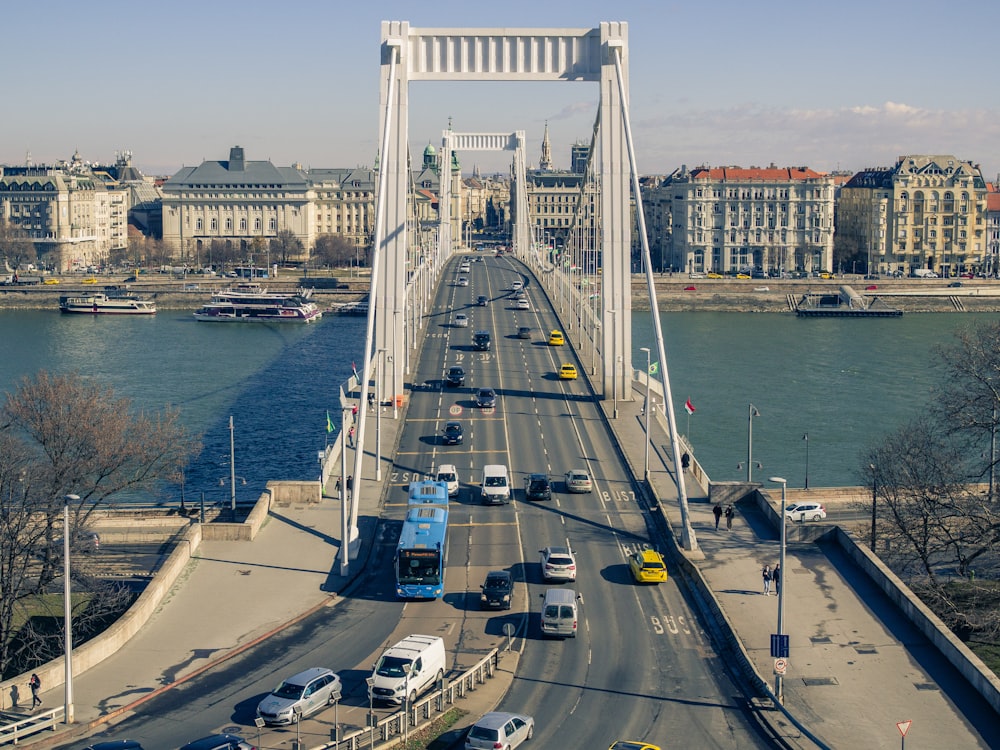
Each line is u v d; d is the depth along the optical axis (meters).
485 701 91.88
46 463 131.38
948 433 141.38
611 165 194.38
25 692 92.88
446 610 112.88
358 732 81.81
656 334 146.88
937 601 121.12
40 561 133.12
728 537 133.25
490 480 147.50
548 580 119.62
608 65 188.62
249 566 125.69
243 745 79.31
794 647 103.31
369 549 131.12
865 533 140.88
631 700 92.88
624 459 165.00
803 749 84.75
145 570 130.88
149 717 88.94
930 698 93.81
